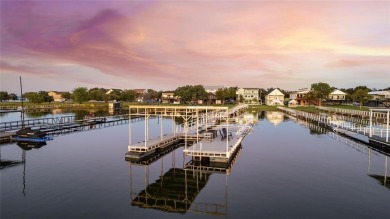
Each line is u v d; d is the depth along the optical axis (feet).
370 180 62.39
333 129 142.61
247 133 135.33
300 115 224.33
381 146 95.35
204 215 45.80
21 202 50.96
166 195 54.75
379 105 320.50
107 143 111.04
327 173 67.82
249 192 55.72
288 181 61.98
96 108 344.69
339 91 390.21
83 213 46.60
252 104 431.84
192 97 401.29
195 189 57.88
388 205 48.98
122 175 67.87
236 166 74.84
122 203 50.85
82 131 147.64
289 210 47.16
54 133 138.10
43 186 59.47
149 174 68.95
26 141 110.93
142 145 85.87
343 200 51.21
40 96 402.11
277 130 148.56
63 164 77.46
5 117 231.71
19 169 72.18
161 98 505.66
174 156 89.56
